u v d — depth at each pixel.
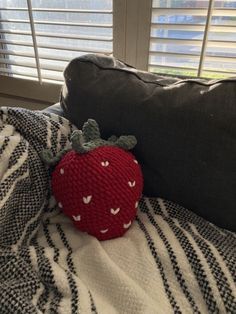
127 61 0.88
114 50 0.89
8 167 0.52
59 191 0.53
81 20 0.90
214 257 0.49
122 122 0.59
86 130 0.56
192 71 0.81
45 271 0.47
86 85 0.62
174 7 0.76
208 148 0.54
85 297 0.44
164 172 0.59
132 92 0.59
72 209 0.52
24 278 0.46
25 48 1.01
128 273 0.49
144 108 0.57
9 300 0.42
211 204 0.57
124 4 0.80
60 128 0.61
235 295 0.45
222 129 0.52
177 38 0.79
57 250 0.52
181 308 0.45
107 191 0.51
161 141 0.57
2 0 0.97
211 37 0.75
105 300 0.45
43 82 1.03
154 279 0.47
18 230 0.52
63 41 0.94
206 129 0.53
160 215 0.59
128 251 0.52
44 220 0.59
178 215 0.59
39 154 0.57
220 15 0.72
